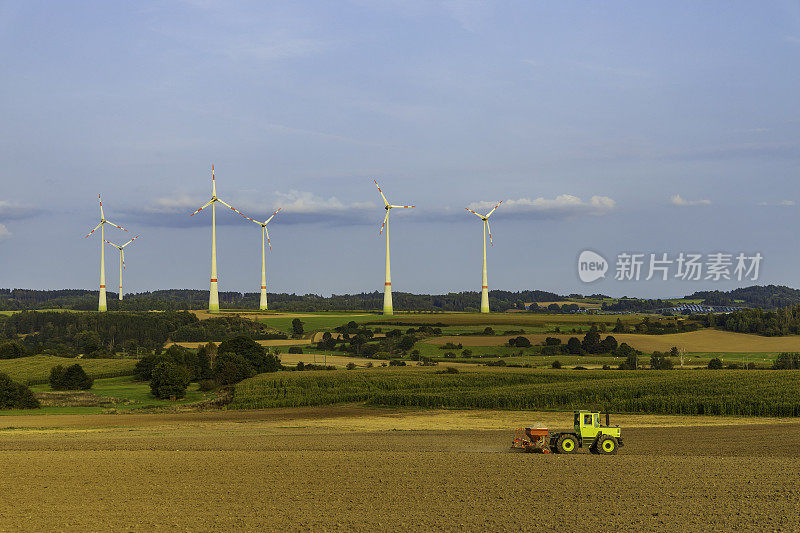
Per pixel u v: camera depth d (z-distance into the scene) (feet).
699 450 151.74
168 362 341.41
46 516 94.43
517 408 264.31
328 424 222.89
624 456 139.13
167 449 154.81
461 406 272.10
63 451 150.61
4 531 87.40
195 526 89.71
